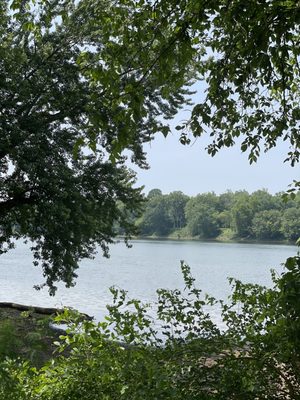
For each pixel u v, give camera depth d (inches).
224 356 138.9
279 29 173.8
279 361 135.6
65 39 650.8
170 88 216.8
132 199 729.6
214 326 156.1
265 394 138.6
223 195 6097.4
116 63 189.5
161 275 1808.6
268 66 184.1
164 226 6023.6
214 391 136.0
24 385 132.9
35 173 619.2
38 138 618.2
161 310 159.0
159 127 188.1
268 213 5132.9
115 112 185.2
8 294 1087.0
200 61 223.0
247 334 143.0
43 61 653.9
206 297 167.5
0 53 614.5
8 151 592.1
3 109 622.5
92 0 625.0
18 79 630.5
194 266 2272.4
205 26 201.5
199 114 204.4
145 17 188.5
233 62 199.2
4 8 621.0
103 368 129.6
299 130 251.3
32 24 253.9
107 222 709.9
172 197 5999.0
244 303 161.6
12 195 657.6
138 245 4744.1
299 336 114.0
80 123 653.3
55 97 647.8
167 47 185.3
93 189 694.5
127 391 126.9
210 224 5743.1
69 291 1182.3
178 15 187.5
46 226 657.0
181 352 138.8
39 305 914.7
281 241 5108.3
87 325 136.9
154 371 127.2
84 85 646.5
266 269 2129.7
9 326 175.5
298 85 268.5
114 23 200.1
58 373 134.2
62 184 638.5
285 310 115.1
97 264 2336.4
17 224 715.4
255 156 254.8
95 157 684.7
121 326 140.3
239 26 192.1
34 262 699.4
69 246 675.4
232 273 1920.5
